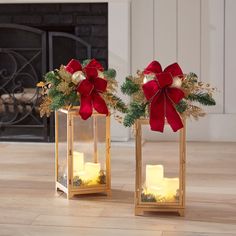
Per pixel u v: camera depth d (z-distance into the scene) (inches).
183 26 199.5
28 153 175.2
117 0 191.6
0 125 199.0
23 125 197.9
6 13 197.6
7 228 98.5
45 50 193.9
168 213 107.3
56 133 121.3
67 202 115.0
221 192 123.8
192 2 198.5
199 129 200.2
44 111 117.3
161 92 101.0
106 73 116.9
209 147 185.9
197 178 138.2
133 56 201.9
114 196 119.8
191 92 104.1
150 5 199.8
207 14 198.4
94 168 118.3
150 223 101.1
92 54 196.1
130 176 140.6
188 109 104.3
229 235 94.6
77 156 117.5
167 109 100.6
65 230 97.3
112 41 193.3
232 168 151.0
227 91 199.2
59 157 121.4
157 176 106.0
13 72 197.2
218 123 199.3
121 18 192.5
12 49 195.8
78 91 111.7
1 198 118.9
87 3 194.5
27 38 196.2
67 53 195.8
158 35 200.4
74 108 116.1
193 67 200.1
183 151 104.8
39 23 196.9
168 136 199.6
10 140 196.5
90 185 118.3
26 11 197.0
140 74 104.8
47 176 141.5
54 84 114.3
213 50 198.8
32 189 127.0
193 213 107.3
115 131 195.0
